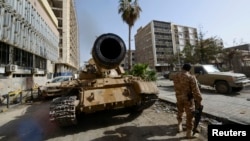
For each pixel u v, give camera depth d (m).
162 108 6.81
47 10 28.52
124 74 6.23
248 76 17.75
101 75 5.57
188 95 3.92
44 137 4.46
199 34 36.47
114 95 4.67
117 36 5.00
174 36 81.50
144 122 5.12
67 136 4.43
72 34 65.88
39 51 23.69
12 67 13.55
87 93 4.50
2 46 13.32
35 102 10.24
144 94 5.00
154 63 76.75
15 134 4.84
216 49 35.06
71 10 63.25
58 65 43.91
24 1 17.66
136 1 24.56
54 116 4.05
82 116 6.02
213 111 5.71
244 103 6.91
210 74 10.58
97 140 4.04
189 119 3.82
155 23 79.69
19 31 16.14
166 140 3.75
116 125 5.02
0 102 10.15
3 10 12.92
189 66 4.07
